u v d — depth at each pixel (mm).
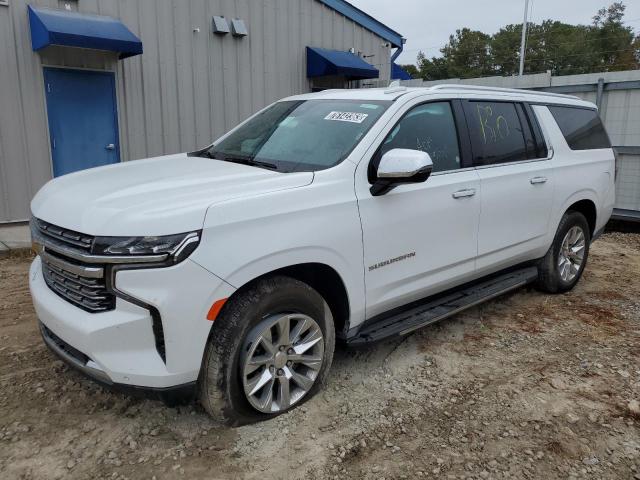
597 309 5309
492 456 3020
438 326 4762
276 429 3160
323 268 3318
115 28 8109
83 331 2672
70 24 7715
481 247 4383
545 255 5406
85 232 2688
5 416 3201
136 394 2736
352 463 2920
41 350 4012
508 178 4566
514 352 4305
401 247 3697
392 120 3750
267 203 2984
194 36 9672
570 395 3670
